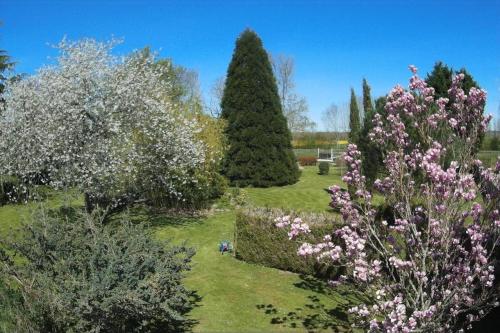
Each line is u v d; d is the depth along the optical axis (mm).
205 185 14016
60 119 11266
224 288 7922
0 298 4516
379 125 5562
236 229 9898
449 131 5473
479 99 5012
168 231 11906
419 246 5238
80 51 11984
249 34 18781
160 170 12781
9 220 13555
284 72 45500
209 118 15750
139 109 11867
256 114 18703
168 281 5215
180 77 35875
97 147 11188
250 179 18906
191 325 6363
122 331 5023
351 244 4707
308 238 8320
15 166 13352
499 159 4793
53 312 4543
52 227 5484
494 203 4746
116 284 4875
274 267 9094
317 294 7645
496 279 5680
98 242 5312
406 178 5539
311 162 34781
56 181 11727
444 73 9531
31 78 12797
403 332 4078
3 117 13719
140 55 12969
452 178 4414
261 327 6344
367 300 6484
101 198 12547
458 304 4688
